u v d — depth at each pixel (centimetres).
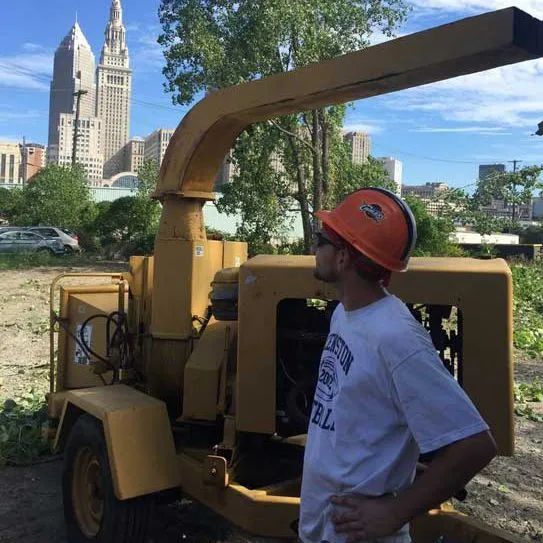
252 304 350
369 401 201
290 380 357
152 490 369
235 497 343
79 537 405
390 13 2277
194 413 394
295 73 345
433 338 337
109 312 519
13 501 493
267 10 2033
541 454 611
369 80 313
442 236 2597
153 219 3328
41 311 1426
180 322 426
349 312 217
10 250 3136
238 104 377
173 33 2252
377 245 214
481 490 527
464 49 275
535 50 267
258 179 2364
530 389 816
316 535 215
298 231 3666
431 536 312
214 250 447
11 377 859
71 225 3994
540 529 461
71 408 421
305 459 221
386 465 199
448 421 189
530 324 1287
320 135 2358
